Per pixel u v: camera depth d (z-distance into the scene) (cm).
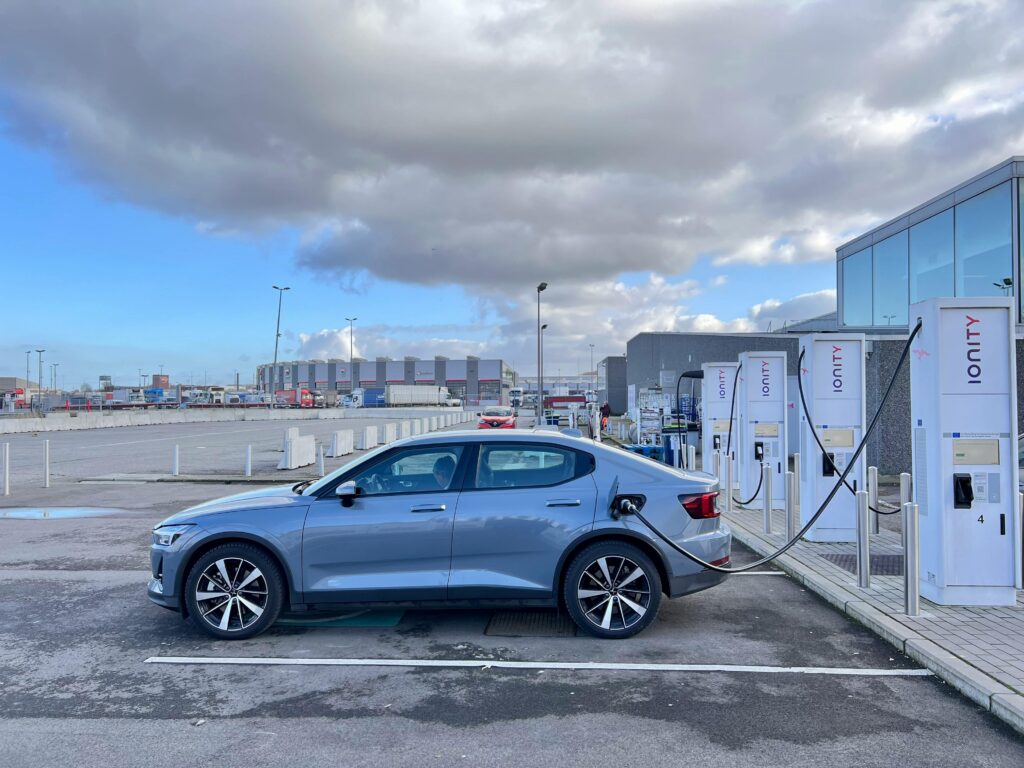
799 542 894
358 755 376
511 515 554
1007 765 362
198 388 10912
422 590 553
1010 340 604
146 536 1012
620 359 5897
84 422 4234
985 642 515
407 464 581
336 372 12950
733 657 517
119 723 416
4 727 411
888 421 1459
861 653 524
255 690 464
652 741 389
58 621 618
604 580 557
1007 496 605
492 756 373
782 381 1173
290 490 621
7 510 1264
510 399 9112
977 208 1509
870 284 1941
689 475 595
